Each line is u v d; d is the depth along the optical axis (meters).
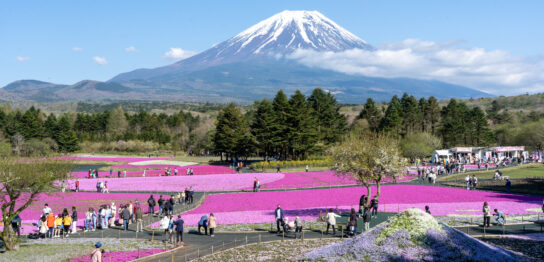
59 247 28.41
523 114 196.88
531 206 43.12
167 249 28.12
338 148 41.22
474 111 148.75
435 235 20.47
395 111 139.25
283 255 25.27
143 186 68.31
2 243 29.73
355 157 38.91
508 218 36.91
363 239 21.78
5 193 29.42
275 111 112.00
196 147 172.62
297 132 106.12
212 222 32.75
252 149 118.44
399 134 146.88
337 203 48.50
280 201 50.78
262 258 24.70
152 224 39.16
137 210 36.44
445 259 18.97
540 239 28.09
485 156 99.19
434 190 57.78
